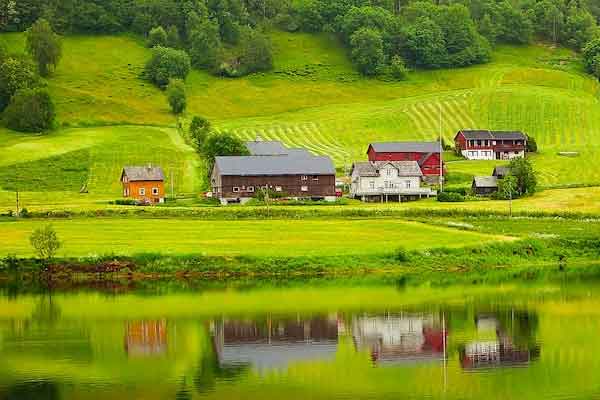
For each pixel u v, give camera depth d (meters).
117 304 127.88
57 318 119.31
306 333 110.31
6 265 144.88
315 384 89.06
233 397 85.56
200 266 148.50
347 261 153.38
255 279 146.88
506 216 199.25
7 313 121.94
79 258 146.88
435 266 156.12
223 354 100.81
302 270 150.50
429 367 94.75
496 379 90.88
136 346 104.12
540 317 118.50
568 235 177.62
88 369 94.69
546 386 87.88
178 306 126.25
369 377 92.06
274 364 96.69
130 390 87.50
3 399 84.81
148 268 147.12
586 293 135.25
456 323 115.38
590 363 96.38
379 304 126.88
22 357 99.25
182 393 86.69
